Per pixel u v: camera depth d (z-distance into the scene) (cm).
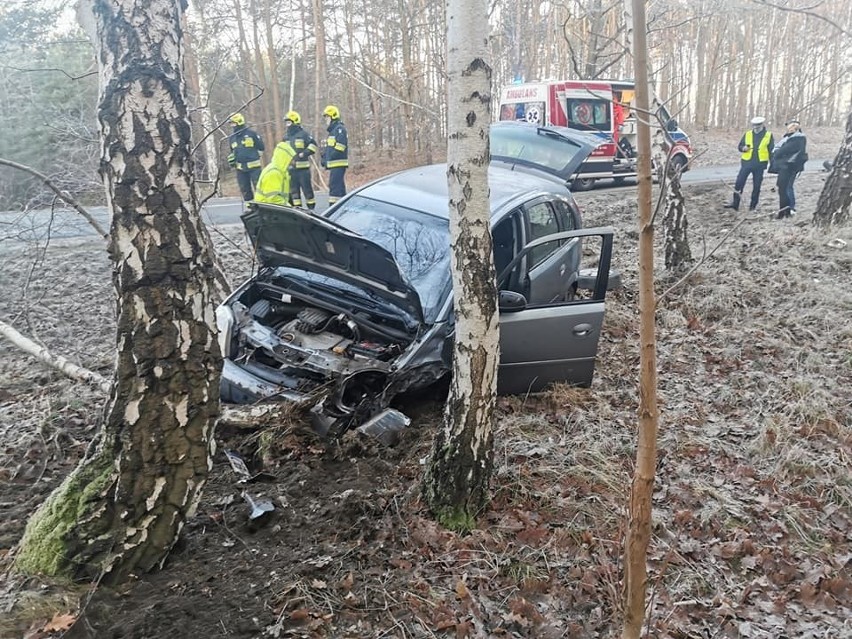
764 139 1066
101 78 269
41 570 285
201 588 293
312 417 418
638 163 178
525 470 403
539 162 684
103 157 267
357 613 290
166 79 267
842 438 457
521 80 1672
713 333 629
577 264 621
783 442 446
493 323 326
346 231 410
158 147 266
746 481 412
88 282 756
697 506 386
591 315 479
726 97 2719
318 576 309
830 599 318
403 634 281
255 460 401
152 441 283
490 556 328
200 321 286
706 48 2344
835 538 366
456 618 291
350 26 2003
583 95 1380
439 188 562
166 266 272
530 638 287
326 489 380
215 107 1321
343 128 1116
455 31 294
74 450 412
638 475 202
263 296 513
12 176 759
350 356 449
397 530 344
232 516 348
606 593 310
